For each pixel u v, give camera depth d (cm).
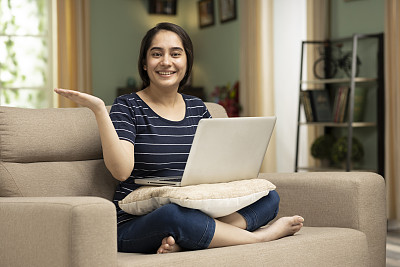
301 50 432
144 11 651
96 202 128
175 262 134
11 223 140
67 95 149
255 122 162
